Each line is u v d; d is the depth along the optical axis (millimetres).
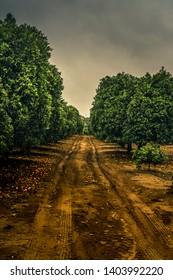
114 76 47344
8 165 23266
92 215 11930
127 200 14531
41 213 11930
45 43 32750
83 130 146625
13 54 25391
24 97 25609
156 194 15938
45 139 40688
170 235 10117
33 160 28016
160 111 32031
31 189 15992
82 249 8586
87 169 24375
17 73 25594
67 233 9836
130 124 33625
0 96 22016
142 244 9195
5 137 21406
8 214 11609
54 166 25344
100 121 40906
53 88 37594
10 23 27875
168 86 34906
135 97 33750
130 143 36938
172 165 29656
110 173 22734
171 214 12453
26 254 8148
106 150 45281
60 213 12039
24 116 25078
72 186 17391
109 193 15898
